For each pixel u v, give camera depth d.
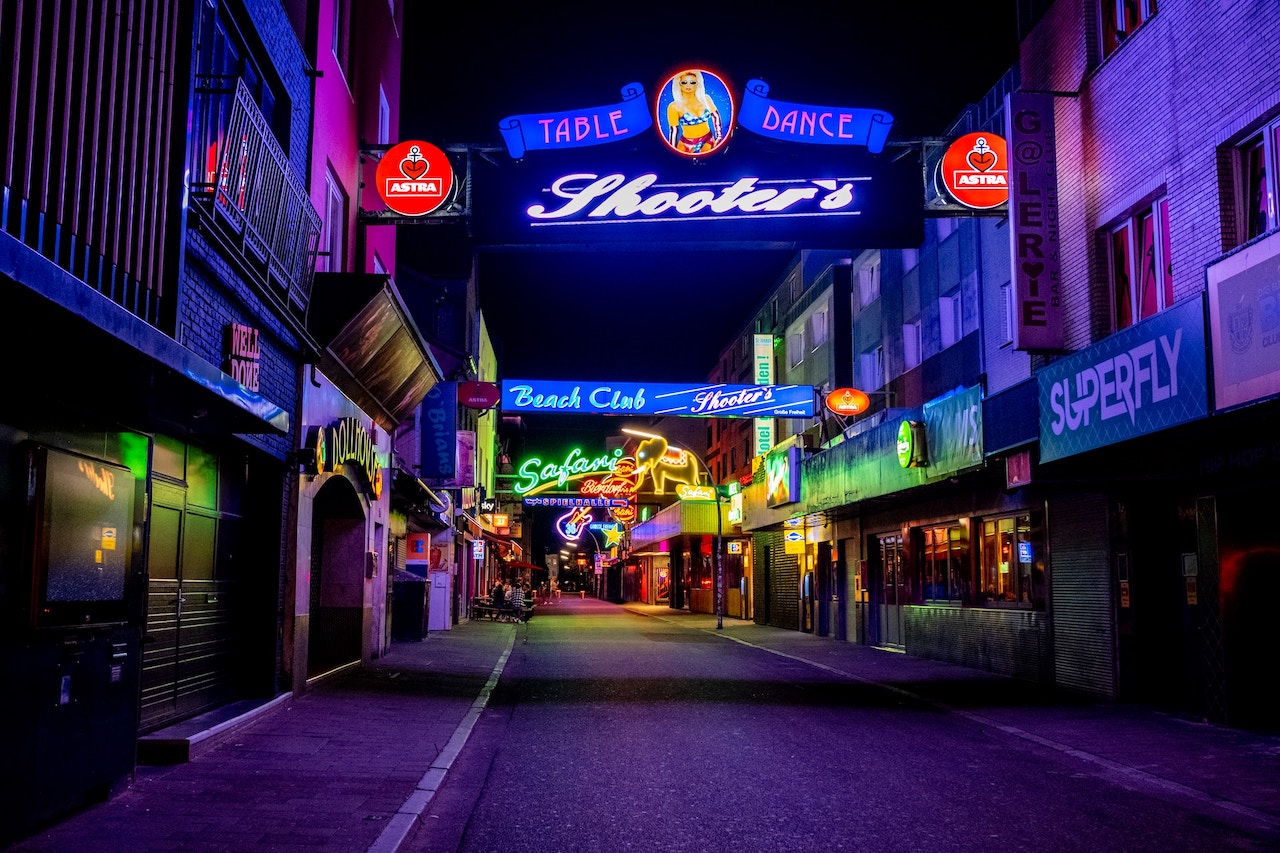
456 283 33.50
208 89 8.88
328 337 12.94
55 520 6.03
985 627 17.52
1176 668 13.10
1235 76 10.67
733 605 42.56
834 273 28.17
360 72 16.31
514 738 10.56
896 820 7.11
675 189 14.70
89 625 6.54
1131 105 12.70
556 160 14.90
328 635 16.38
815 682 16.23
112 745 6.93
